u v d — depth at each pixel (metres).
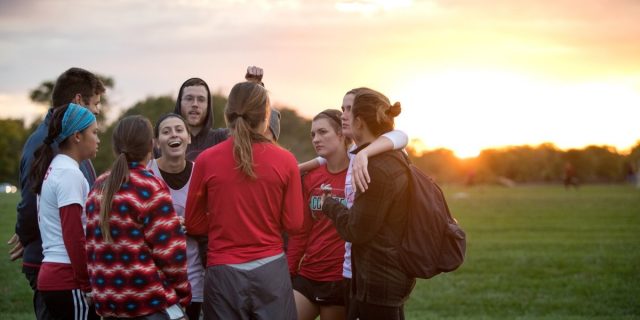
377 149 9.05
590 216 51.12
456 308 19.42
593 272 25.16
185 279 8.83
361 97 9.55
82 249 9.15
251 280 9.11
